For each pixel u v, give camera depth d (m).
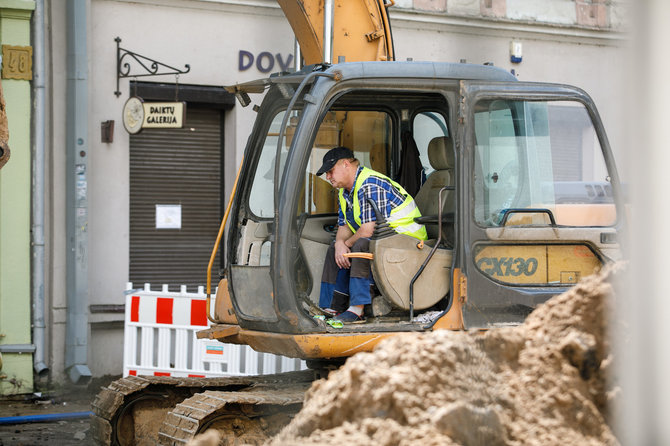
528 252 5.83
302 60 7.30
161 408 6.80
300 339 5.45
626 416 3.02
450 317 5.65
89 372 9.94
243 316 6.00
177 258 11.12
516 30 12.91
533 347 3.83
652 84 2.71
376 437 3.32
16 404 9.23
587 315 3.82
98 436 6.69
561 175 5.95
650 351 2.81
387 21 7.10
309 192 6.49
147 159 10.95
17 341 9.81
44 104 10.01
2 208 9.80
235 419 5.73
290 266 5.48
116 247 10.64
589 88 13.38
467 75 5.83
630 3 2.75
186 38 10.95
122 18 10.62
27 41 9.93
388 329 5.58
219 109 11.32
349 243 5.94
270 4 11.30
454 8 12.34
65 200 10.15
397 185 6.04
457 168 5.72
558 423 3.60
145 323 8.93
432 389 3.43
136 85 10.64
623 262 3.87
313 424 3.55
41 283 9.91
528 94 5.86
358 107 6.57
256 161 6.50
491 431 3.43
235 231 6.45
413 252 5.80
